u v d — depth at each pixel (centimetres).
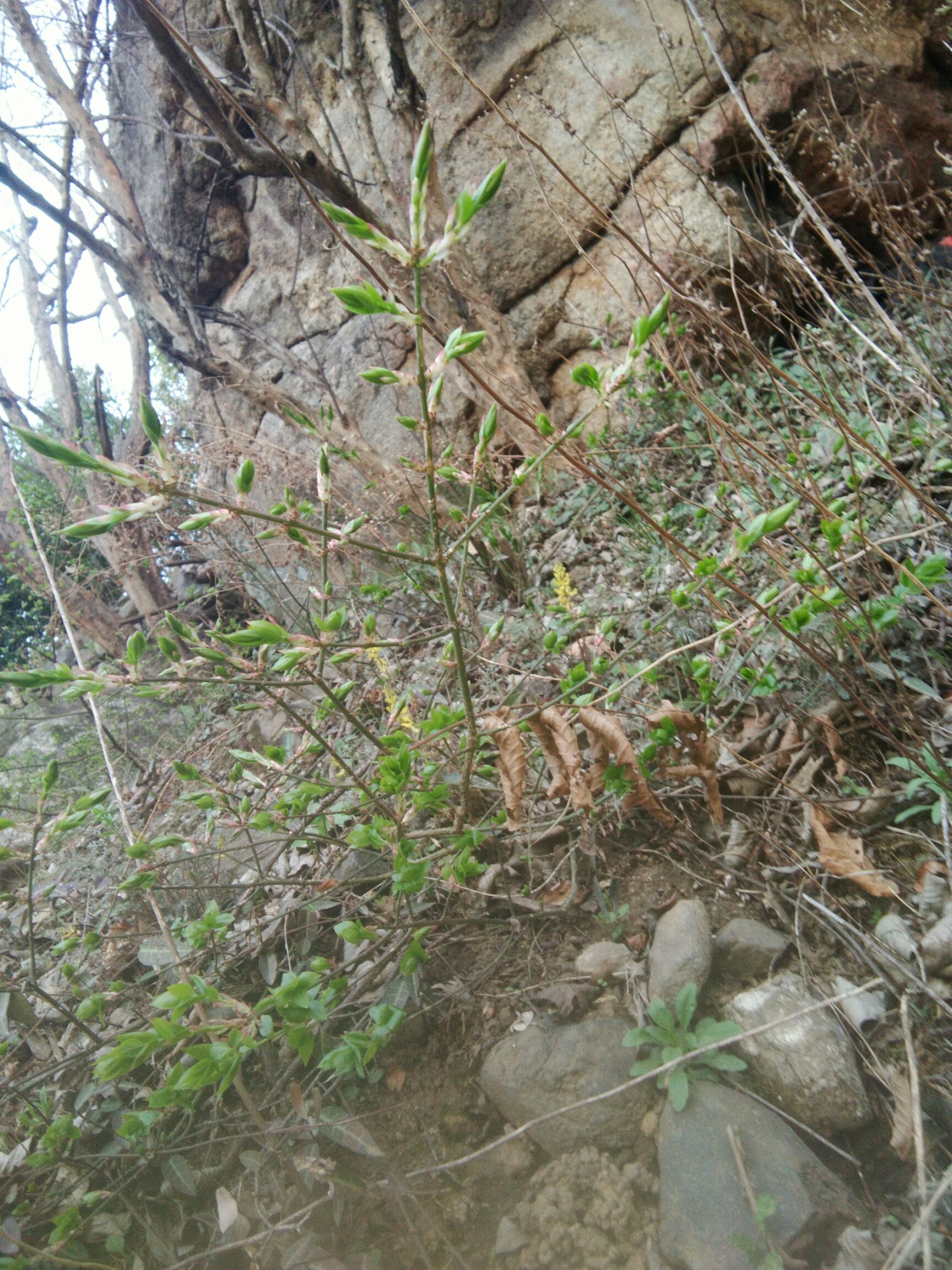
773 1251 132
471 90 532
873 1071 155
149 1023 203
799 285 320
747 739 223
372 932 170
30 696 589
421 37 547
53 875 295
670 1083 155
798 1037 158
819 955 179
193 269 653
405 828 181
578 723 244
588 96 500
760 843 205
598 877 212
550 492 430
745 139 473
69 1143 184
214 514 118
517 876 221
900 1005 159
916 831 198
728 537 273
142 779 369
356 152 571
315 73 569
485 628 318
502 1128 174
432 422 118
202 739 381
